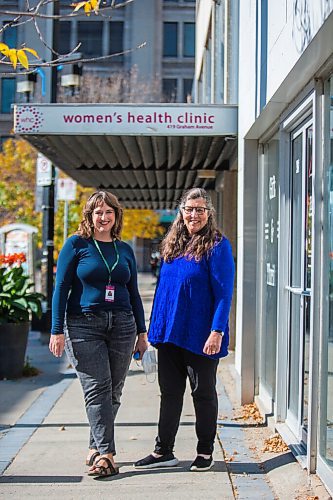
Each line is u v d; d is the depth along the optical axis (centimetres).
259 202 800
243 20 806
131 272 573
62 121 887
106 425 548
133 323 566
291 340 644
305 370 584
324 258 511
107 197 559
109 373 552
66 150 1087
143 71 4350
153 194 1742
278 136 707
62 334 550
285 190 660
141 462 571
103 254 554
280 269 659
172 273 552
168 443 571
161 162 1221
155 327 554
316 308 512
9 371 1006
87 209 559
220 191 1341
